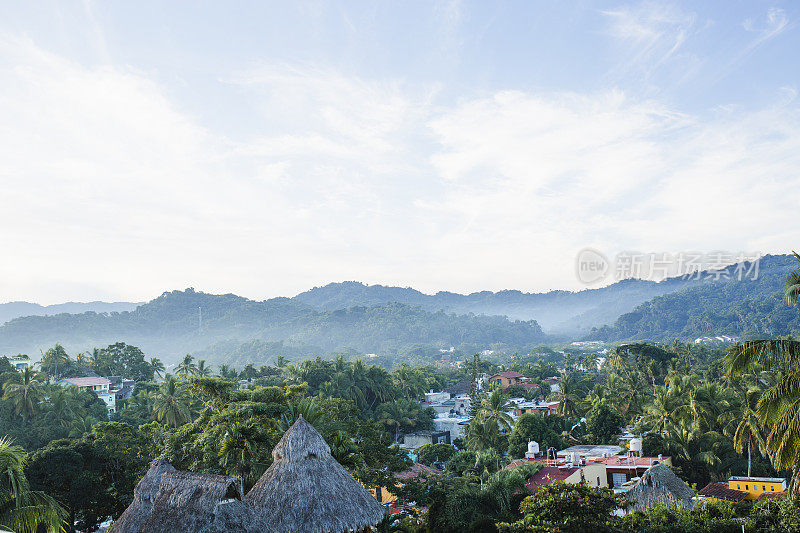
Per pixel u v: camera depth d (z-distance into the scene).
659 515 23.98
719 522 22.95
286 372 115.81
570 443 67.81
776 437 22.58
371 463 37.16
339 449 30.58
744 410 54.22
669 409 58.91
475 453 63.09
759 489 38.75
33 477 38.62
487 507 34.41
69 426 82.12
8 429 78.62
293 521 21.28
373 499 23.59
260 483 22.92
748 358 22.80
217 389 40.94
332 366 105.56
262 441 32.19
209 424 35.81
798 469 22.00
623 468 41.25
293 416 32.22
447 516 33.72
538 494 23.95
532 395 121.69
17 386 83.12
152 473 22.53
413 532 33.44
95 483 41.91
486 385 131.50
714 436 54.12
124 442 45.03
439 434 89.81
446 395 131.88
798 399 21.84
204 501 18.73
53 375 132.50
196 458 34.31
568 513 22.92
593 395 84.44
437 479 36.91
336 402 45.28
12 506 23.59
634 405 83.69
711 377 100.00
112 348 152.25
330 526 21.38
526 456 56.25
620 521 23.88
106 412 101.94
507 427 72.81
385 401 105.38
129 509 22.02
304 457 22.86
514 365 180.62
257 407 35.91
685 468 53.59
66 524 35.16
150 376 154.88
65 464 40.00
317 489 22.17
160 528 18.98
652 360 110.12
